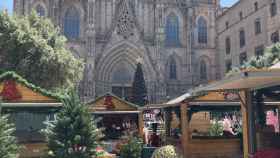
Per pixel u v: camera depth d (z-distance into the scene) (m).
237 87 16.39
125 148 21.08
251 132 18.27
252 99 18.27
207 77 88.50
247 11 74.75
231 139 24.89
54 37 55.78
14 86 22.89
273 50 52.12
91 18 81.19
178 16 89.19
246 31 75.19
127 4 83.69
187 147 24.39
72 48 80.69
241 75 11.41
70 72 54.47
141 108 29.72
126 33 82.50
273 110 29.72
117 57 82.25
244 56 76.19
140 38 82.94
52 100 23.44
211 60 89.31
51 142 17.59
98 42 81.50
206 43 89.81
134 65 83.31
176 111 29.23
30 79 50.28
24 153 23.28
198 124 31.47
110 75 82.06
